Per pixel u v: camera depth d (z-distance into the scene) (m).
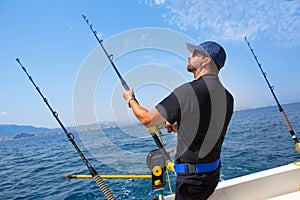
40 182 8.79
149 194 5.72
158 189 1.74
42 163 13.50
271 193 2.55
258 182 2.52
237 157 8.62
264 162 7.75
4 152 25.33
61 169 10.82
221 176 6.55
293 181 2.64
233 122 29.72
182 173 1.55
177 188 1.60
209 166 1.52
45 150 22.77
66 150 20.36
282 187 2.60
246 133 16.28
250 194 2.48
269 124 22.30
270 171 2.67
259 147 10.34
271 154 8.81
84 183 7.71
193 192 1.53
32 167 12.46
